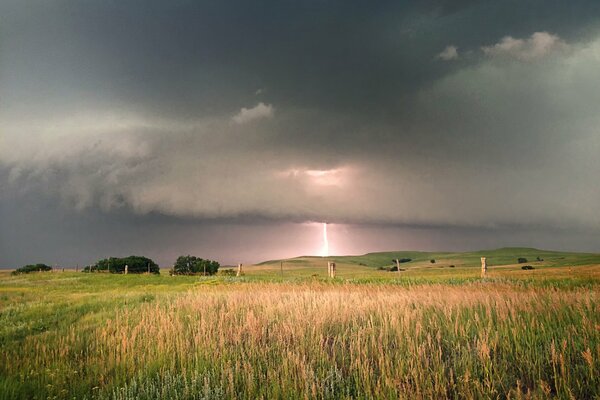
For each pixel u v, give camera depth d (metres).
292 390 7.46
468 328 10.14
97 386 8.27
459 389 7.23
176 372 9.08
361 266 155.00
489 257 167.88
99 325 14.73
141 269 67.69
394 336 10.44
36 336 13.63
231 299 18.64
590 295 13.77
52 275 54.00
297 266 154.00
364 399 7.17
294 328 11.36
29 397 8.21
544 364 7.97
